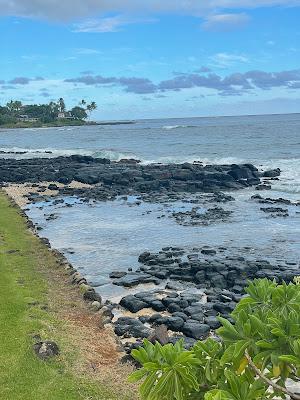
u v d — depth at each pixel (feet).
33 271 65.31
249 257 81.71
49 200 143.64
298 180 170.09
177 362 15.84
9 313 47.85
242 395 14.98
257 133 451.12
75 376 37.22
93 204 137.28
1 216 102.22
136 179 172.14
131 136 490.08
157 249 88.99
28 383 35.81
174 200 141.28
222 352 16.99
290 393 15.66
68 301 55.42
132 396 34.99
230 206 130.00
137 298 62.03
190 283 70.69
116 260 82.48
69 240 96.63
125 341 49.16
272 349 15.52
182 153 279.69
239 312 17.12
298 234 98.02
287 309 17.03
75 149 333.21
